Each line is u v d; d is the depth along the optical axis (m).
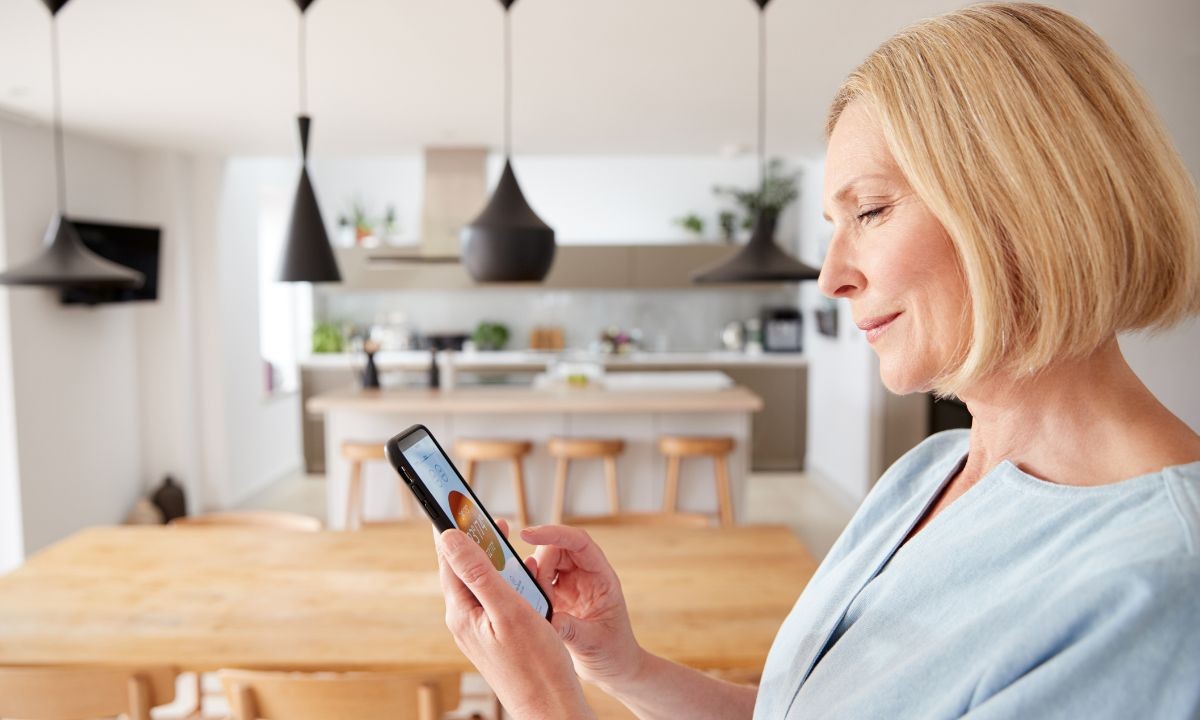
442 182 5.68
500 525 0.88
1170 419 0.50
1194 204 0.47
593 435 4.74
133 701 1.77
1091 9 1.80
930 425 5.57
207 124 4.64
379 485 4.82
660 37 3.17
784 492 6.71
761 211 3.60
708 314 8.25
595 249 7.71
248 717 1.71
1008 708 0.42
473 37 3.14
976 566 0.53
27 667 1.82
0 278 2.91
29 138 4.46
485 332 8.11
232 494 6.04
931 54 0.52
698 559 2.46
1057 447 0.53
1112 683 0.40
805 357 7.49
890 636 0.56
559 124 4.81
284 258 3.32
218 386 5.86
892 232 0.53
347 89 3.90
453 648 1.88
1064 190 0.46
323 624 2.02
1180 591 0.40
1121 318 0.47
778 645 0.76
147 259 5.27
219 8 2.79
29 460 4.38
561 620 0.84
